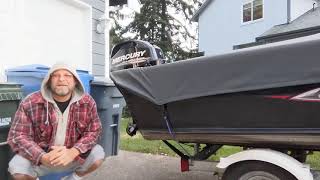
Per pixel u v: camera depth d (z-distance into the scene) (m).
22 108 3.17
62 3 6.53
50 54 6.30
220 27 21.22
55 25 6.41
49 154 3.04
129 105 3.81
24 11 5.78
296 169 3.04
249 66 3.11
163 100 3.50
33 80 3.85
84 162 3.32
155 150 6.21
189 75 3.38
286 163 3.07
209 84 3.28
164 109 3.58
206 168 3.86
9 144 3.15
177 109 3.53
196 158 3.89
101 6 7.51
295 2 17.72
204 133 3.49
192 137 3.59
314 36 3.20
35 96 3.21
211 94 3.27
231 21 20.56
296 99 2.99
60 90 3.18
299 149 3.39
